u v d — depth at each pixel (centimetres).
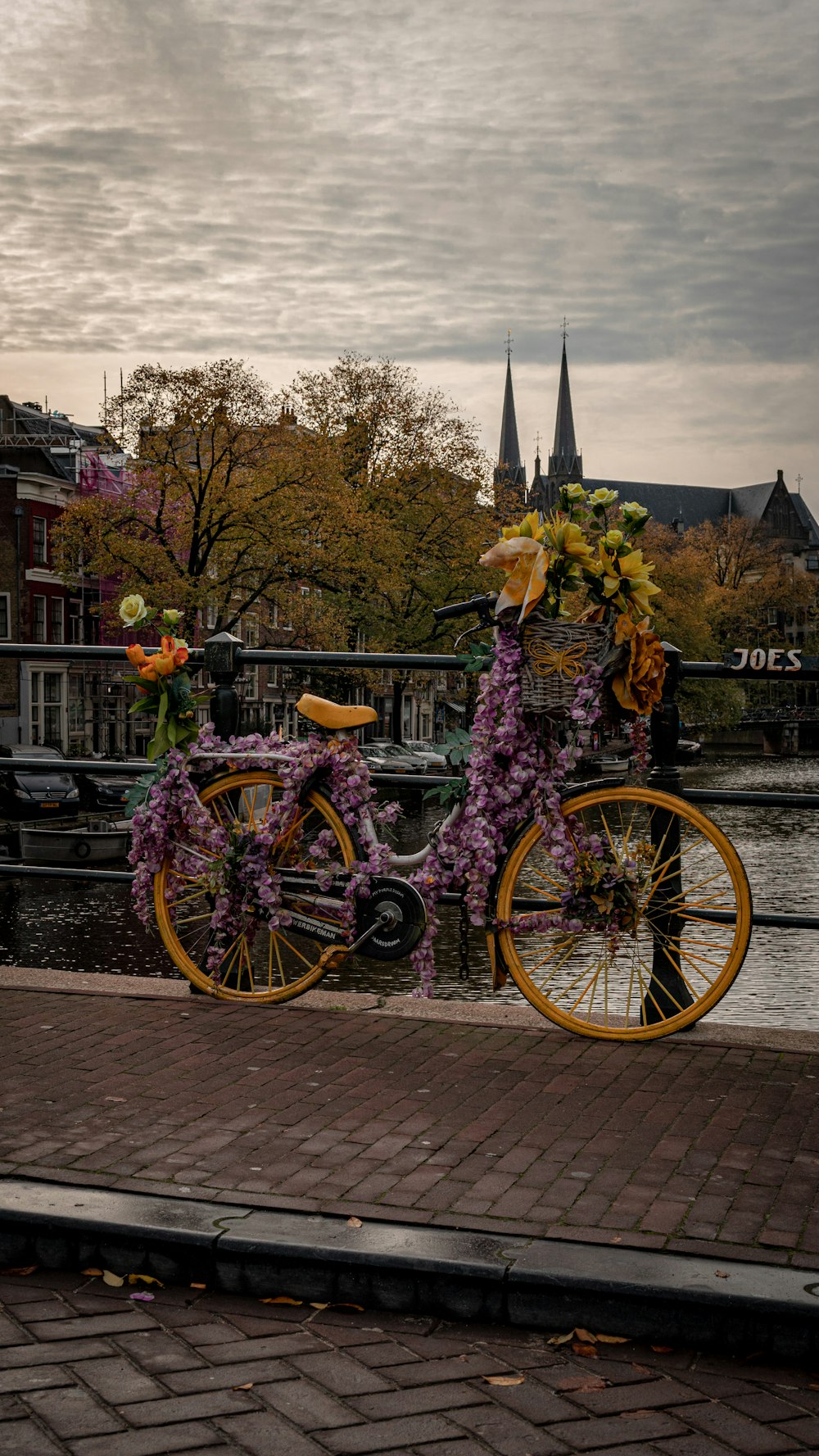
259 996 516
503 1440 245
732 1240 303
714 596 8400
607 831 471
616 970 525
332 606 4038
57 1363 273
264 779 508
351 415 4469
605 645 455
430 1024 485
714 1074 424
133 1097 402
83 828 2827
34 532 4862
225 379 3619
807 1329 274
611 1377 270
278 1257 304
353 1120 382
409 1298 298
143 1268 314
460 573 4309
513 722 459
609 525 459
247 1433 246
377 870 481
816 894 1395
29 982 559
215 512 3681
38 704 4847
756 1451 243
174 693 520
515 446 14588
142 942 1917
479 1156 354
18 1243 322
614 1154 355
